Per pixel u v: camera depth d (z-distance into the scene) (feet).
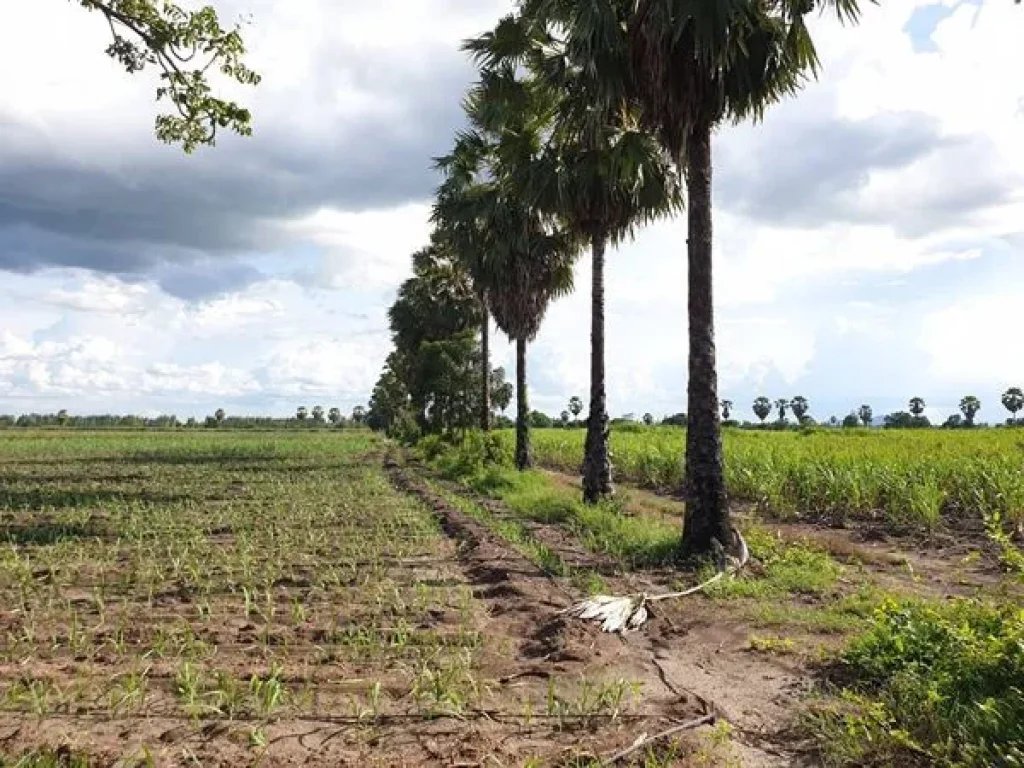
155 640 23.26
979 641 17.57
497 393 188.03
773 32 37.93
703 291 38.99
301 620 25.72
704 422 38.34
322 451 152.35
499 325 90.27
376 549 40.37
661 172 51.08
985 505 48.88
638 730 16.74
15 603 28.37
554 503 57.72
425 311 166.61
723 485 38.17
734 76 37.91
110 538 43.91
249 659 21.66
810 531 48.91
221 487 75.82
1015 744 13.96
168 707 17.90
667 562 37.32
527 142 56.70
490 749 15.53
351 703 17.97
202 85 44.80
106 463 118.42
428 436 131.34
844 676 20.15
